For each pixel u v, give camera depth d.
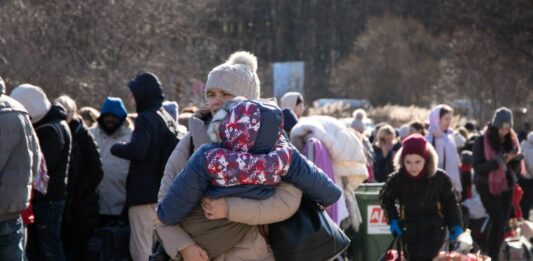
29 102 10.65
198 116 6.46
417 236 10.30
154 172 11.18
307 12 75.44
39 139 10.66
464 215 14.99
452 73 57.03
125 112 12.44
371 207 11.90
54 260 10.80
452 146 15.20
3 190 8.38
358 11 74.44
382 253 11.88
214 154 5.73
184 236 5.85
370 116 44.59
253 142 5.77
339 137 10.10
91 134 11.63
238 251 5.90
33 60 25.58
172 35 35.56
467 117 54.44
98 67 28.94
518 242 14.55
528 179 19.81
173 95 34.06
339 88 67.56
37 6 27.66
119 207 12.16
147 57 32.66
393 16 67.25
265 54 73.12
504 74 55.38
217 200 5.72
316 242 5.86
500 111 14.42
